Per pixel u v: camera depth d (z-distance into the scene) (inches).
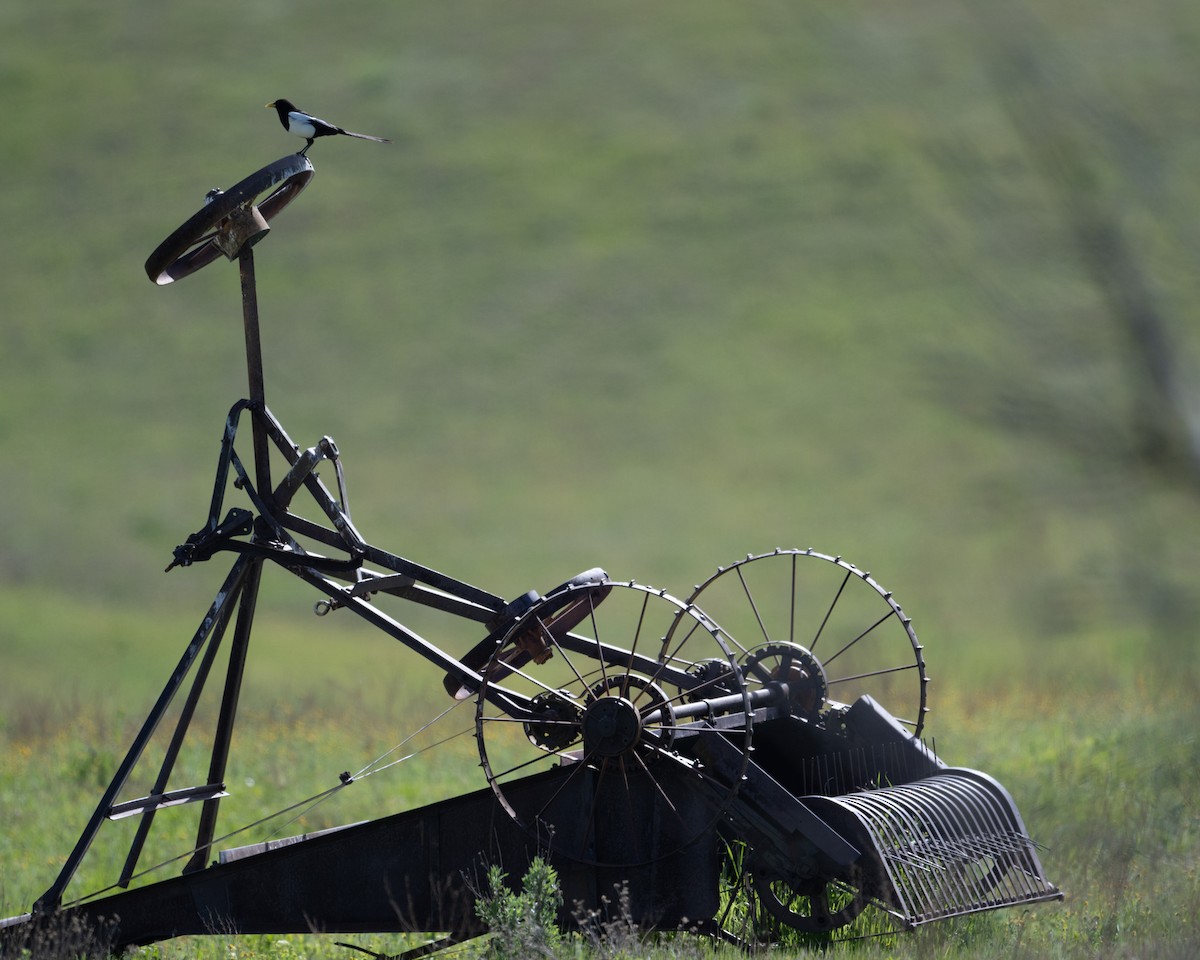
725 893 372.2
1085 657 864.9
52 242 4060.0
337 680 1141.1
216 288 3917.3
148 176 4362.7
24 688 1206.3
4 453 3034.0
